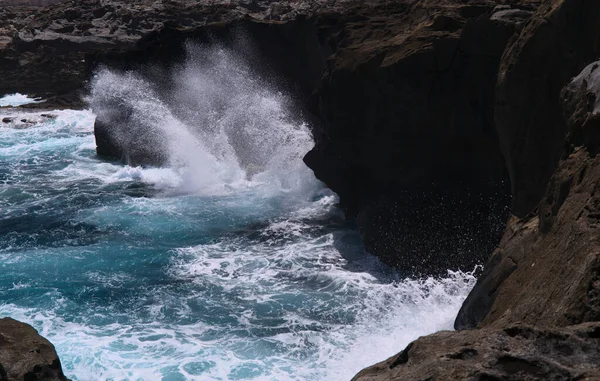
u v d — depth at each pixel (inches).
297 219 694.5
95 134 1023.0
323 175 679.7
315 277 551.8
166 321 477.4
